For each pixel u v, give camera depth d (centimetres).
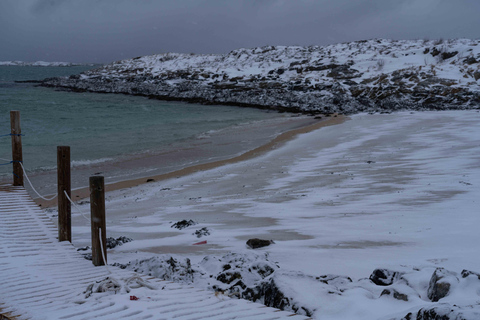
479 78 5984
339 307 440
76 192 1895
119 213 1448
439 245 829
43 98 7906
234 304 469
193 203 1537
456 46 7450
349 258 771
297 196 1512
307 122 4441
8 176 2145
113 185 2016
